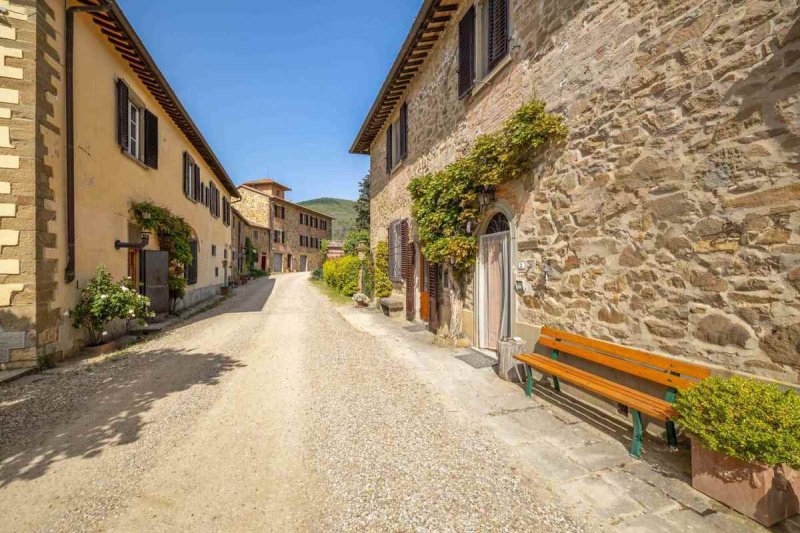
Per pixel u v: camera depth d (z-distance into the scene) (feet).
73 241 19.06
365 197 88.69
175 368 17.40
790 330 7.68
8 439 10.50
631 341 11.30
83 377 16.05
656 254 10.52
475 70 20.71
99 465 9.17
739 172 8.57
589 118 12.88
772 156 8.00
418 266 30.40
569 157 13.82
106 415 12.12
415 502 7.75
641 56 10.94
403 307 33.47
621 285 11.66
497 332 19.75
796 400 7.04
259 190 119.34
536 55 15.69
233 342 23.00
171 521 7.18
